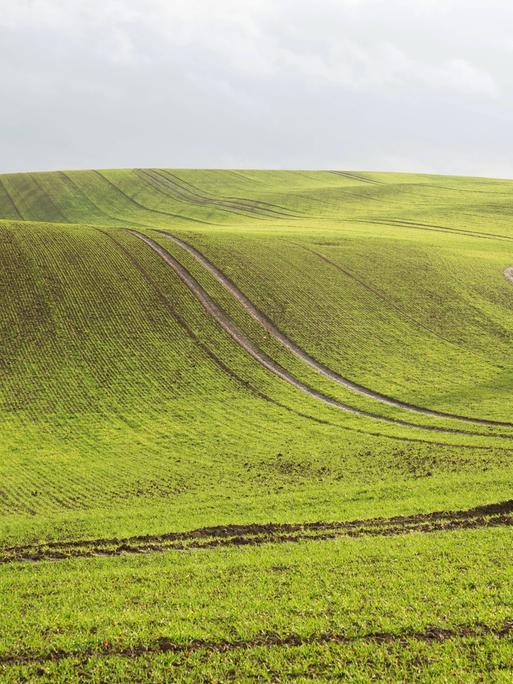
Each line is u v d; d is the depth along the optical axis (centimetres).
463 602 1881
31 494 3853
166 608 1911
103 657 1612
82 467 4369
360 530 2783
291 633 1722
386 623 1752
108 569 2345
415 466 4050
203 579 2162
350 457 4366
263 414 5509
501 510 2984
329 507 3222
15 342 6669
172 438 4975
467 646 1623
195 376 6278
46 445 4856
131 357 6569
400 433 4944
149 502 3622
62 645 1672
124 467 4353
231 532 2839
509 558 2277
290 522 2967
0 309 7200
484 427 5066
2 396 5762
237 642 1684
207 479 4041
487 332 7600
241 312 7681
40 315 7181
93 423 5306
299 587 2052
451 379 6369
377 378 6381
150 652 1631
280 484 3838
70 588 2120
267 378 6312
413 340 7319
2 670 1548
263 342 7075
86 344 6744
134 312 7431
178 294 7919
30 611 1914
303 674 1527
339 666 1543
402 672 1509
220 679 1505
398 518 2953
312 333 7350
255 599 1952
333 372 6519
